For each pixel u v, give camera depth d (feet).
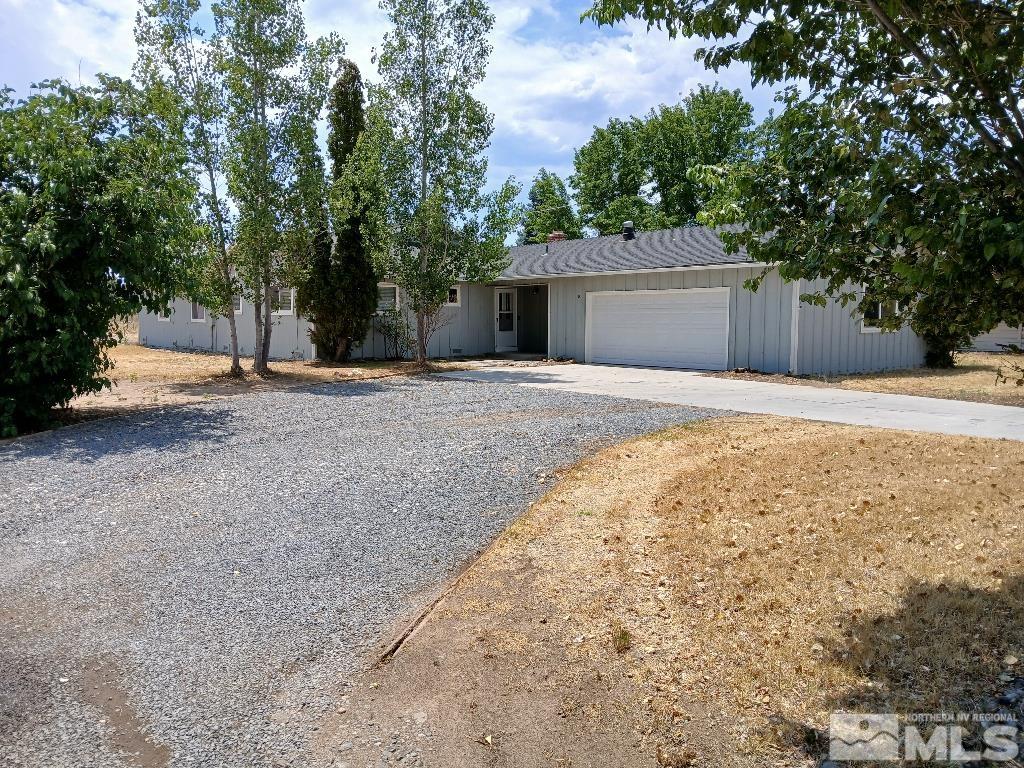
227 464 23.15
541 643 11.42
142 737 9.02
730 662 10.68
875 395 39.55
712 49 11.24
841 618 11.78
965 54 8.98
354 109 60.64
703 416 32.14
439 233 54.85
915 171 9.40
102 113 32.35
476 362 63.00
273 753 8.73
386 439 27.20
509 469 22.45
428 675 10.54
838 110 10.34
